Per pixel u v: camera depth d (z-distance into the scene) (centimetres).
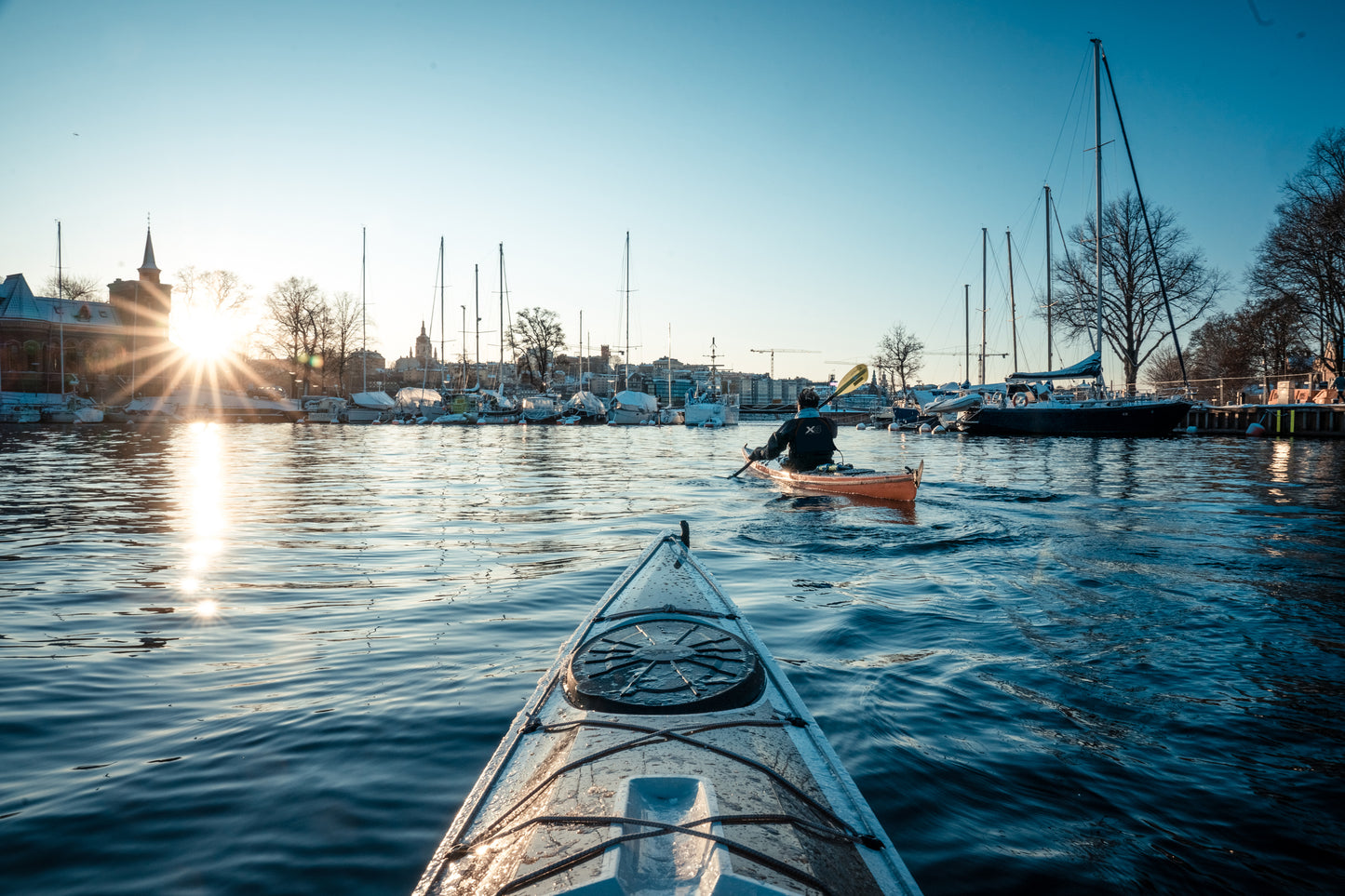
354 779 268
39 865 219
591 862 152
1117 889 211
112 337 5784
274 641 427
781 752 208
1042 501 1040
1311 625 452
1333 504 1009
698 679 248
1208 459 2019
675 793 182
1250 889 212
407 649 412
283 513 977
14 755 286
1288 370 4206
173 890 208
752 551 703
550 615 484
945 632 441
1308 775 274
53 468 1692
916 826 239
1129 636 431
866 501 1015
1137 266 3638
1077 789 263
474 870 162
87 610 494
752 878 145
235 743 296
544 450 2602
